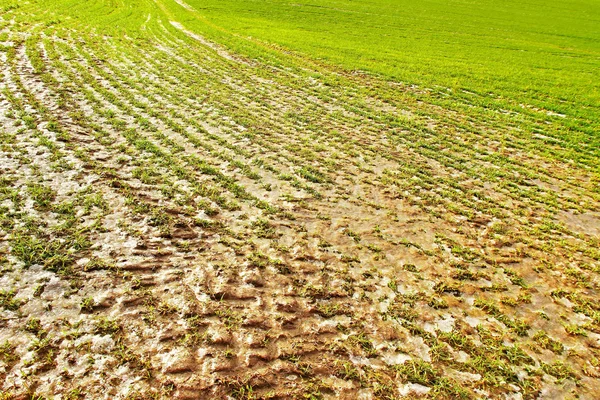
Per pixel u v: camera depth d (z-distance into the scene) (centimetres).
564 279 1262
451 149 2245
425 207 1603
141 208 1316
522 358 966
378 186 1730
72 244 1110
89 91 2277
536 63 4750
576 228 1574
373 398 827
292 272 1154
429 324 1035
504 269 1281
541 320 1091
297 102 2788
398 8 8238
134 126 1967
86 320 902
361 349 939
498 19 7631
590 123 2856
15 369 779
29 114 1838
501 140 2462
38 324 873
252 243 1247
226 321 959
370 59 4319
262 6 7469
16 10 4366
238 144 1967
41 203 1242
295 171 1762
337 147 2097
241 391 800
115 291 988
